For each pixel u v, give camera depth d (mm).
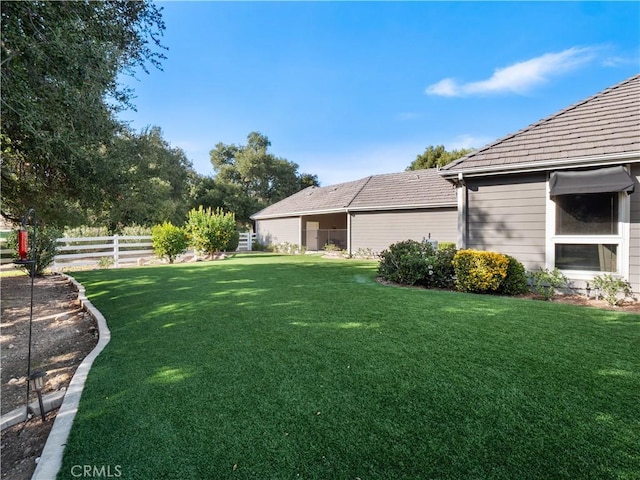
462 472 1828
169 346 3820
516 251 6961
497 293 6586
